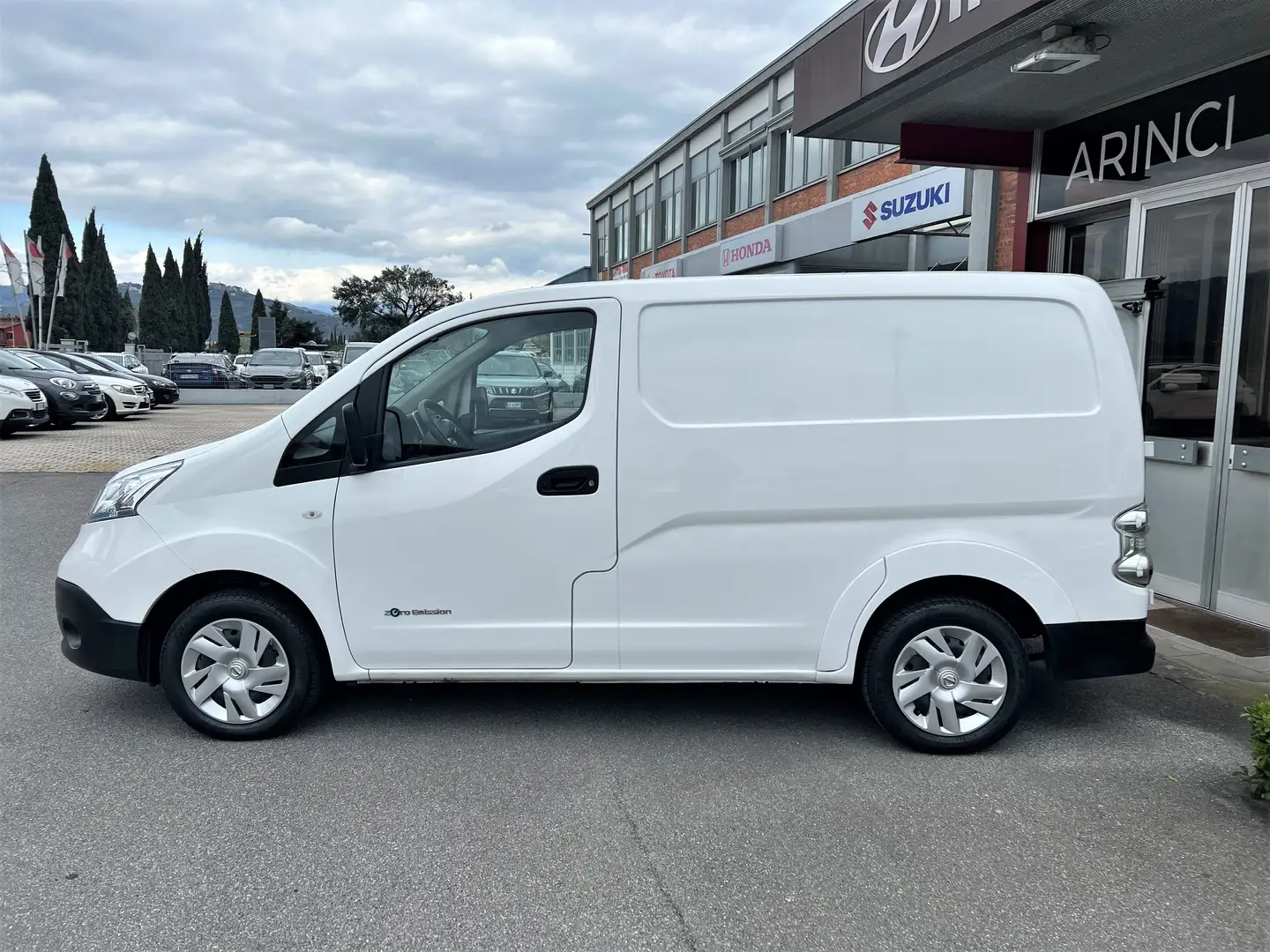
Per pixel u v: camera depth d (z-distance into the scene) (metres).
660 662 3.94
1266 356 5.73
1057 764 3.89
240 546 3.88
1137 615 3.85
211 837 3.24
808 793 3.60
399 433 3.88
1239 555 5.93
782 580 3.87
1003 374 3.80
